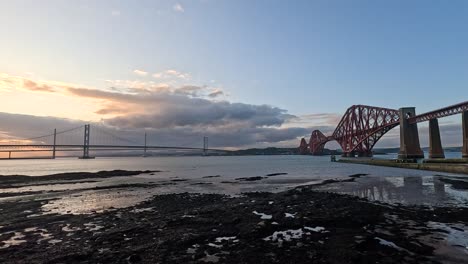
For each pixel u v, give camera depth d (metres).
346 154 150.00
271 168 78.38
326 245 11.39
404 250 10.78
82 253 10.61
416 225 14.31
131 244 11.76
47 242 12.15
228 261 9.91
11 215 17.80
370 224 14.57
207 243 11.88
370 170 63.97
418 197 23.58
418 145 93.88
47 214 18.12
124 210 19.05
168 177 48.75
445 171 51.66
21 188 32.62
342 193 26.94
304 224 14.63
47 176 44.69
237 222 15.21
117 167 90.56
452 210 17.86
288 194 25.48
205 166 95.44
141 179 44.53
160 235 12.99
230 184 37.06
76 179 43.28
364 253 10.49
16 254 10.64
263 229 13.74
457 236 12.45
